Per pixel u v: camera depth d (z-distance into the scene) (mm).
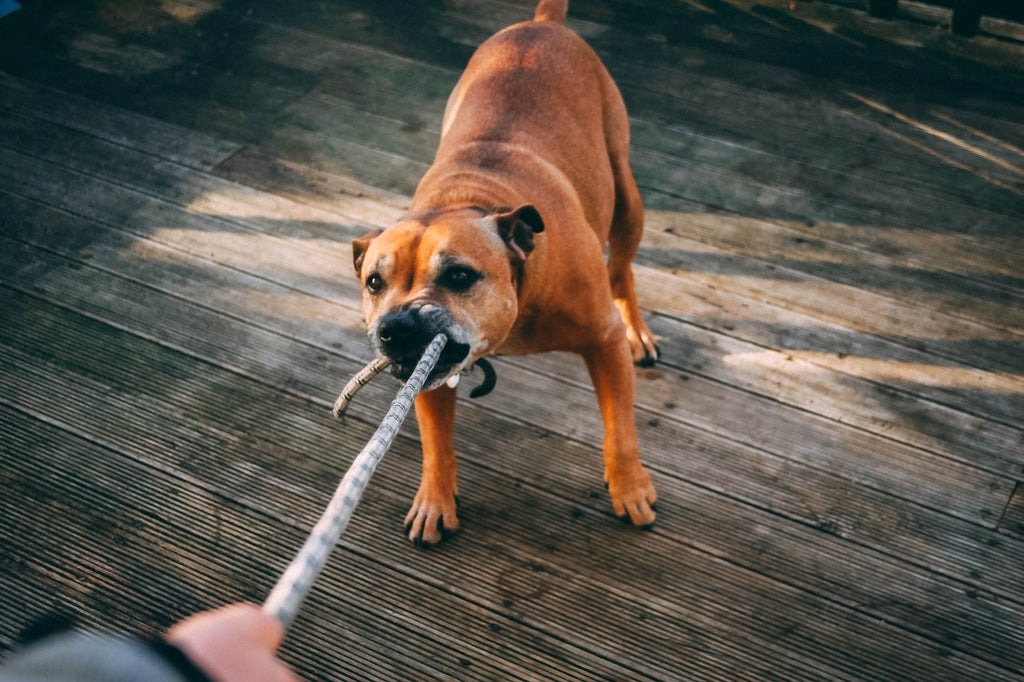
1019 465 2951
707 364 3377
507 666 2463
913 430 3086
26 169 4453
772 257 3871
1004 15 5352
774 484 2928
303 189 4320
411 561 2730
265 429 3170
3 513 2891
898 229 4004
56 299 3707
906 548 2723
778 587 2631
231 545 2803
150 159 4523
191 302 3695
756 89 4992
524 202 2566
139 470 3031
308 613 2598
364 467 952
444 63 5277
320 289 3750
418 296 2139
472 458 3047
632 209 3266
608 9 5730
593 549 2750
